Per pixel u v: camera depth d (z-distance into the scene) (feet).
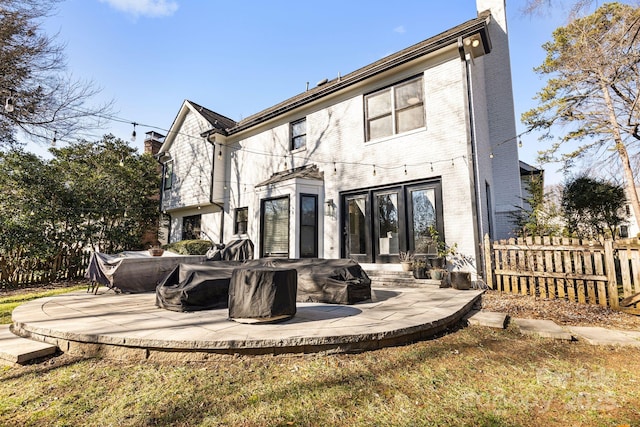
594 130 36.88
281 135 36.24
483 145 27.43
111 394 8.02
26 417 7.04
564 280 18.35
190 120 45.75
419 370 9.34
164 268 22.40
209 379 8.70
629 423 6.79
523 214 30.09
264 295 12.02
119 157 47.16
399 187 26.05
